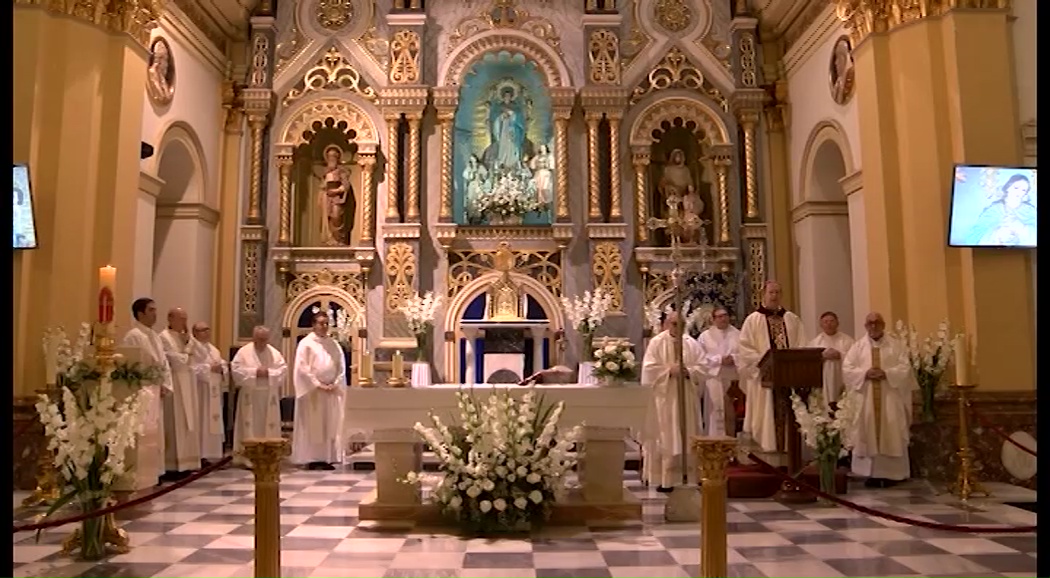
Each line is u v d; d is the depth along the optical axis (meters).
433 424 7.13
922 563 5.81
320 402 11.38
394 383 7.49
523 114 14.41
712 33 14.38
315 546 6.38
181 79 12.51
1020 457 9.38
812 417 8.31
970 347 9.55
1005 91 9.74
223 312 13.52
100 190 9.91
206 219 13.31
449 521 7.19
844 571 5.59
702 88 14.23
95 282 9.77
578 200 13.90
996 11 9.84
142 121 10.83
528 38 14.05
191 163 12.98
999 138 9.69
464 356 13.38
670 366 9.27
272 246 13.70
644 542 6.48
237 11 13.76
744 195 13.96
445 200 13.73
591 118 13.88
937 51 10.04
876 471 9.38
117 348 8.05
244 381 11.16
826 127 12.66
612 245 13.57
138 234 11.45
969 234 9.45
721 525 5.10
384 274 13.56
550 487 6.80
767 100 14.14
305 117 13.93
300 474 10.79
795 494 8.41
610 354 7.64
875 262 10.48
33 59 9.29
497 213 13.88
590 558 5.95
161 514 7.83
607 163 13.96
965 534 6.79
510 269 13.60
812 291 13.12
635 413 7.26
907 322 10.18
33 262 9.20
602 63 13.98
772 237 13.87
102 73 9.98
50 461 8.16
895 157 10.38
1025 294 9.55
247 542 6.59
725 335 10.33
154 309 9.77
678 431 9.23
